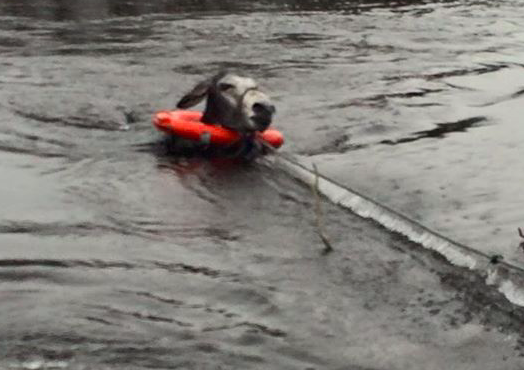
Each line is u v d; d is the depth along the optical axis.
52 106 13.08
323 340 6.79
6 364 6.27
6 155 10.81
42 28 19.03
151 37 18.42
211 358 6.46
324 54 17.44
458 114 13.52
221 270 7.88
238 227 8.88
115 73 15.24
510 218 9.34
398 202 9.80
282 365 6.42
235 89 10.63
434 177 10.59
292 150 11.52
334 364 6.47
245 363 6.42
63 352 6.44
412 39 19.30
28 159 10.70
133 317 6.98
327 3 23.33
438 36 19.77
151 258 8.05
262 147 10.87
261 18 20.91
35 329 6.72
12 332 6.66
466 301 7.42
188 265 7.95
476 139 12.19
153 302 7.24
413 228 8.83
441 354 6.65
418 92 14.82
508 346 6.78
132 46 17.50
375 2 23.67
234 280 7.70
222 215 9.17
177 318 7.00
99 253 8.11
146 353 6.47
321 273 7.90
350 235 8.71
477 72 16.50
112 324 6.86
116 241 8.39
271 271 7.91
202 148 10.82
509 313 7.23
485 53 18.14
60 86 14.25
